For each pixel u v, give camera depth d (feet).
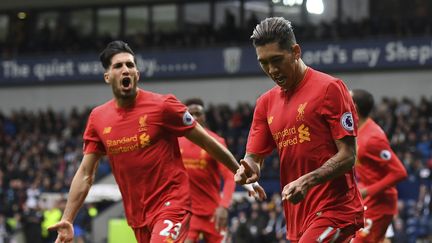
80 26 111.45
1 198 77.30
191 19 104.53
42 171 83.92
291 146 17.78
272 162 74.49
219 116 86.58
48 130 97.35
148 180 19.92
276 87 18.53
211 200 31.40
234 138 81.76
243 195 65.31
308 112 17.46
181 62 100.27
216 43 99.14
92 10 110.73
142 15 107.65
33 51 109.40
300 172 17.76
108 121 20.20
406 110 78.38
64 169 84.07
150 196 19.93
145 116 19.92
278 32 16.88
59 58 106.52
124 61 19.93
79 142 90.79
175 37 102.37
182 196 19.90
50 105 107.04
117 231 50.37
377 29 90.22
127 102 20.11
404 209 59.88
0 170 88.99
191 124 20.02
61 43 108.17
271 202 60.80
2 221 69.87
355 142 17.35
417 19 88.74
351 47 90.48
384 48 88.99
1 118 100.78
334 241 17.47
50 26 112.88
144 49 102.58
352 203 17.70
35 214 66.95
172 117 19.89
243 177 17.63
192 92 99.86
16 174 83.41
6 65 109.09
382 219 28.04
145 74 102.12
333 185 17.58
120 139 20.01
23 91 108.68
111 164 20.45
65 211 20.20
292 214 18.16
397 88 88.53
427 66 87.04
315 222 17.58
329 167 16.71
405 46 88.07
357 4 94.43
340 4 95.20
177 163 20.22
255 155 18.78
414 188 64.69
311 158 17.53
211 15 102.94
